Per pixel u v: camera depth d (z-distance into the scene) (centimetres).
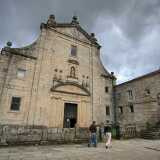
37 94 2055
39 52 2248
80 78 2533
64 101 2273
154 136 1838
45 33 2405
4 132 1262
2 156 917
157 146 1346
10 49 2028
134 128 2147
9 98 1856
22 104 1923
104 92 2766
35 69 2141
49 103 2128
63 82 2322
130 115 2558
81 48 2730
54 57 2362
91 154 1038
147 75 2420
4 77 1888
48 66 2259
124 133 2041
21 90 1961
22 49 2130
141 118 2372
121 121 2680
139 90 2506
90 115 2459
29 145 1316
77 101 2403
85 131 1648
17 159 858
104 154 1041
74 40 2677
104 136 1853
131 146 1391
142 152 1112
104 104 2694
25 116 1900
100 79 2786
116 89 2928
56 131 1482
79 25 2831
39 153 1031
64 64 2430
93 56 2830
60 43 2503
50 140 1428
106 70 2973
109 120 2675
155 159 890
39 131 1397
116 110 2816
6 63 1952
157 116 2153
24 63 2086
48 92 2155
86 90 2517
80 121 2342
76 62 2559
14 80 1947
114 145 1457
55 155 981
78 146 1388
